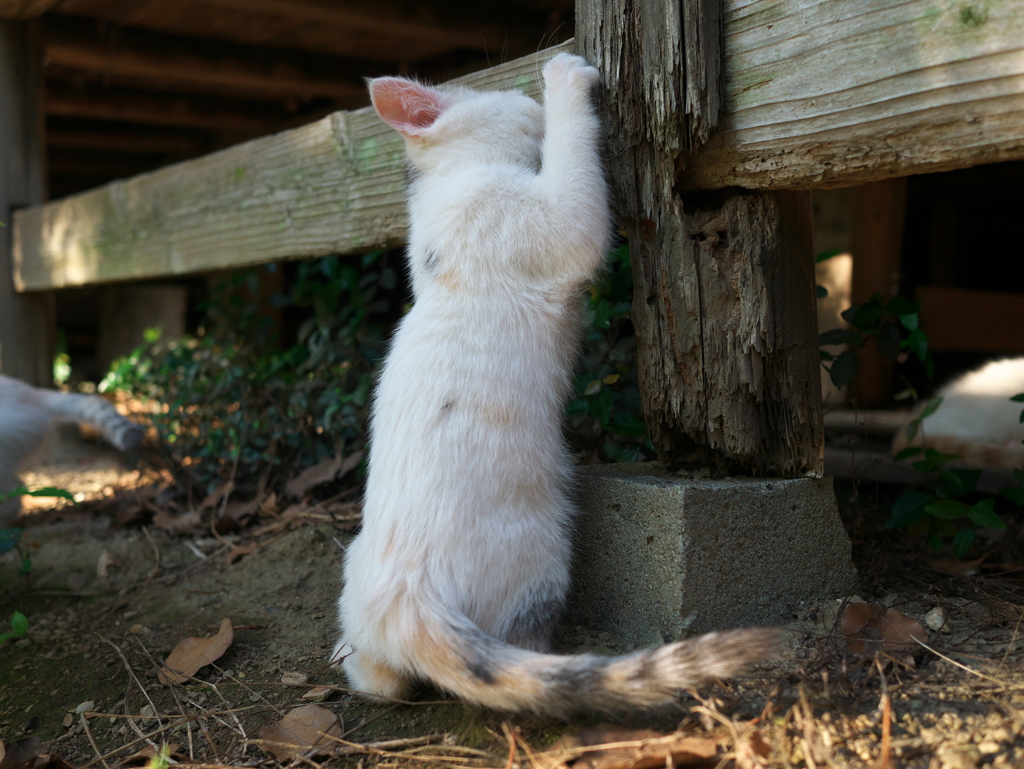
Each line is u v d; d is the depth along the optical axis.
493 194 0.68
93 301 2.77
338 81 1.81
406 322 0.70
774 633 0.56
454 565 0.63
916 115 0.58
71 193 2.70
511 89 0.79
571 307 0.70
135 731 0.68
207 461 1.14
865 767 0.55
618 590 0.70
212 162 1.13
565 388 0.70
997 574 0.76
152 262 1.27
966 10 0.56
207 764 0.63
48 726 0.71
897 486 0.96
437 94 0.75
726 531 0.67
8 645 0.82
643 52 0.67
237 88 1.95
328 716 0.65
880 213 1.27
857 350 0.85
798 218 0.69
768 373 0.69
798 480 0.69
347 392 1.10
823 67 0.61
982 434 0.95
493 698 0.59
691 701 0.62
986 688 0.60
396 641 0.62
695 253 0.68
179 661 0.74
